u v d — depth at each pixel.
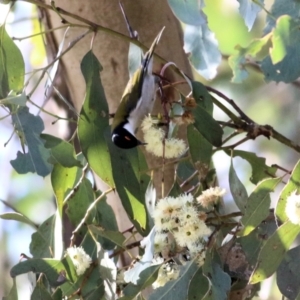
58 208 6.68
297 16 7.00
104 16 7.48
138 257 6.24
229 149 6.78
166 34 7.69
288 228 5.83
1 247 12.42
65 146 6.45
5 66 6.66
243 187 6.46
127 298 5.92
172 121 6.29
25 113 6.52
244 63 7.11
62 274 6.42
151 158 7.40
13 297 6.36
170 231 5.84
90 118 6.46
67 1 7.51
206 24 6.96
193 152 6.33
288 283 6.10
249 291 6.57
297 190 5.86
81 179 6.81
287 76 6.87
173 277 6.05
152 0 7.58
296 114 13.19
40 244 6.79
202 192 6.11
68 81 7.96
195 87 6.30
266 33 7.27
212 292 5.91
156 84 7.07
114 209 7.96
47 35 7.88
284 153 12.91
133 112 7.11
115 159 6.45
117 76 7.58
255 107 13.22
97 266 6.44
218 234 6.31
